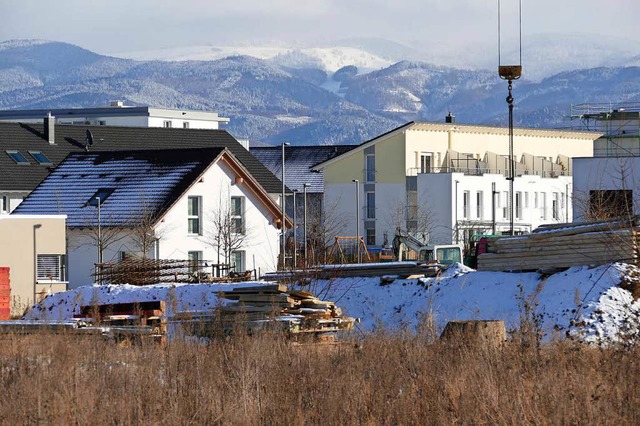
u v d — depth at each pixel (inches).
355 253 5123.0
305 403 1087.6
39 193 3998.5
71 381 1124.5
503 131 6471.5
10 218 2955.2
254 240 4033.0
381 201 6008.9
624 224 2228.1
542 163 6638.8
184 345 1430.9
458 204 5762.8
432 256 3929.6
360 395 1076.5
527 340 1343.5
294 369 1229.7
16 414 1021.2
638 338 1507.1
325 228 5118.1
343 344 1581.0
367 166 6028.5
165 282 3090.6
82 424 996.6
